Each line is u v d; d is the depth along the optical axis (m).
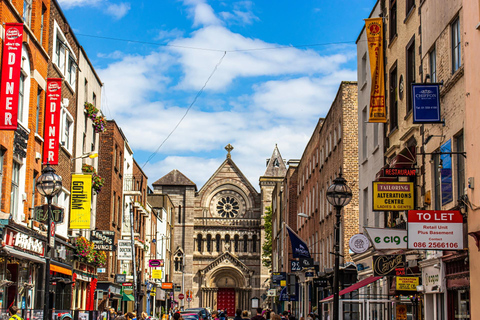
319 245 44.62
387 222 25.70
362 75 31.83
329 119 41.38
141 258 57.81
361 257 30.69
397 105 24.97
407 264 22.31
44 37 27.44
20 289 24.17
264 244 97.12
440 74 19.30
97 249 36.88
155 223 70.94
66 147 32.00
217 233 98.19
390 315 24.88
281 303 67.75
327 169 41.69
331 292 38.53
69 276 32.66
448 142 18.39
